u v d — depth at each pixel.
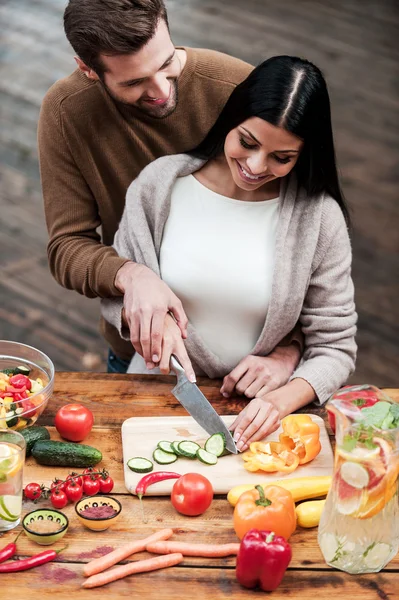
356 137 5.22
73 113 2.17
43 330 3.87
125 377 2.06
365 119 5.41
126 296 1.99
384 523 1.48
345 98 5.61
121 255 2.16
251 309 2.05
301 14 6.64
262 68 1.77
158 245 2.10
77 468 1.75
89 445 1.81
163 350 1.90
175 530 1.60
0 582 1.48
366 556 1.49
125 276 2.03
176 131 2.24
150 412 1.93
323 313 2.05
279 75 1.74
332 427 1.76
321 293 2.05
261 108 1.73
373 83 5.80
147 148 2.25
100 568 1.50
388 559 1.52
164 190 2.05
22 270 4.21
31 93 5.54
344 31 6.43
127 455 1.76
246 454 1.76
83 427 1.79
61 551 1.54
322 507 1.61
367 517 1.46
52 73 5.75
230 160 1.89
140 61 1.84
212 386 2.06
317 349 2.06
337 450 1.47
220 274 2.04
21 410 1.75
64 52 6.00
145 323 1.92
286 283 2.00
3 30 6.25
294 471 1.74
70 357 3.73
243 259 2.03
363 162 5.00
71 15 1.84
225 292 2.04
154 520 1.62
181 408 1.95
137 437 1.82
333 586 1.49
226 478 1.71
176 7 6.61
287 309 2.02
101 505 1.61
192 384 1.86
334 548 1.50
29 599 1.45
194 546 1.54
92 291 2.14
